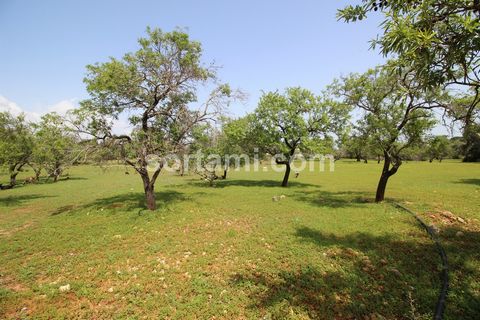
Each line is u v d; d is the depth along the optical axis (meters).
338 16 4.80
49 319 5.61
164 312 5.69
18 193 24.02
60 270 7.86
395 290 6.28
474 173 34.31
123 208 15.33
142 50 13.55
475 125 6.24
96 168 16.17
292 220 12.62
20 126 24.33
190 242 9.91
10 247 9.75
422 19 3.93
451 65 3.87
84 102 13.73
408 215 12.87
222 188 24.94
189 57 13.92
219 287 6.67
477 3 3.72
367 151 16.73
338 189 23.72
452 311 5.43
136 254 8.88
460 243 8.88
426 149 15.33
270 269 7.59
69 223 12.82
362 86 15.99
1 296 6.44
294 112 25.12
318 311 5.64
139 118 14.79
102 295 6.38
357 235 10.20
